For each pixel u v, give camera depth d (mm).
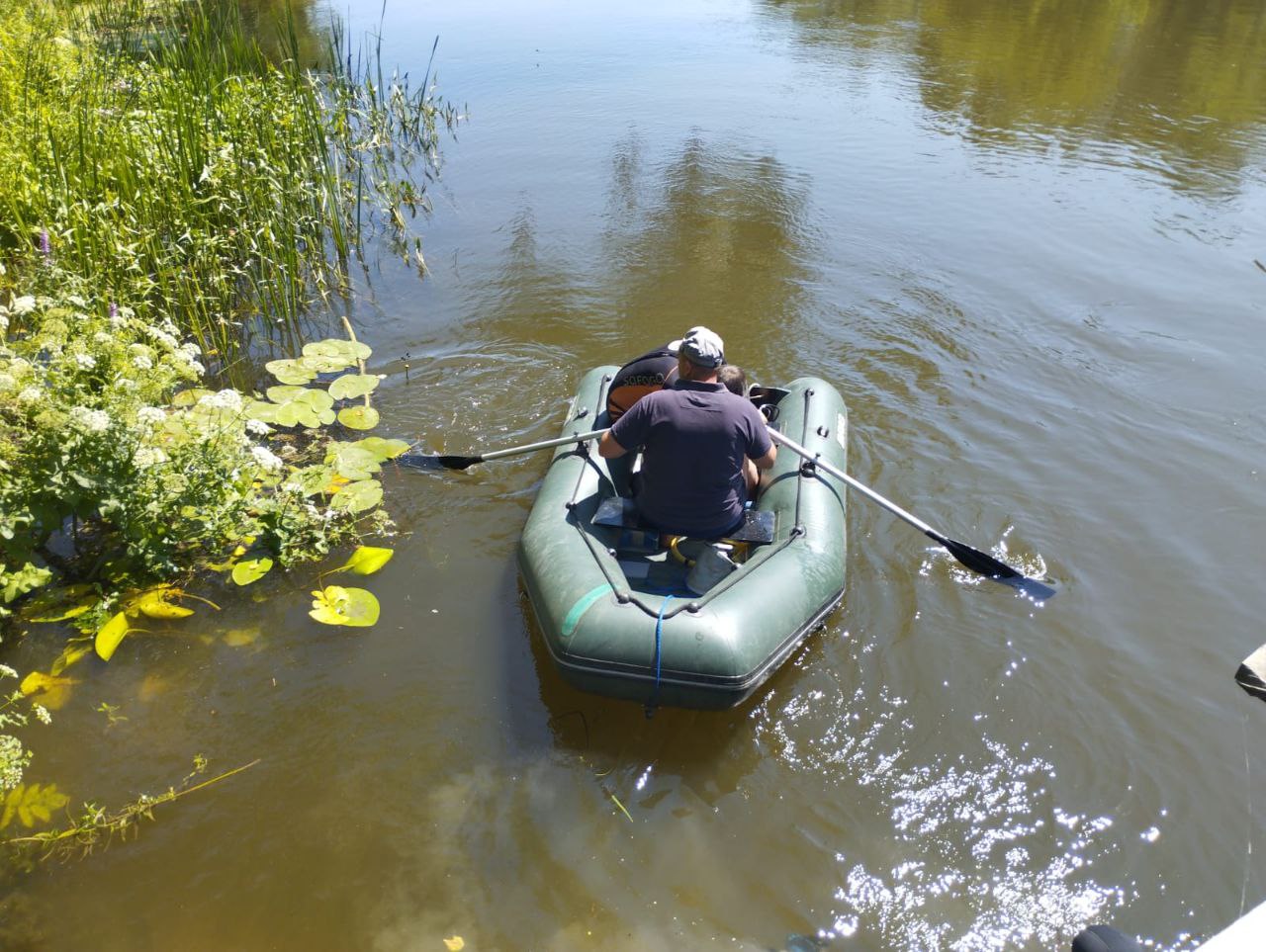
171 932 2506
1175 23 13383
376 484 4191
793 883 2633
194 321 5484
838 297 6125
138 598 3596
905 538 3982
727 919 2541
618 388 3994
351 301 6176
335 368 5008
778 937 2496
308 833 2775
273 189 6480
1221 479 4355
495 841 2758
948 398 5020
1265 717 3125
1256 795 2846
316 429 4797
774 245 6852
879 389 5098
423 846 2742
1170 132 9109
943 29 13117
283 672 3338
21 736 3066
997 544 3953
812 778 2951
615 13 14156
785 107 9844
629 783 2941
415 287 6355
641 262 6617
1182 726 3092
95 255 5426
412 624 3562
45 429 3461
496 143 8898
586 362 5445
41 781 2924
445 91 10328
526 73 11000
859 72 11055
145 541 3619
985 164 8344
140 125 6434
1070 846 2709
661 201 7613
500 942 2484
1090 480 4359
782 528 3641
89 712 3166
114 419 3553
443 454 4637
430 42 12219
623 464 4137
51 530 3537
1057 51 11945
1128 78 10812
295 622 3566
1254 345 5535
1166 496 4250
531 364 5426
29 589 3525
